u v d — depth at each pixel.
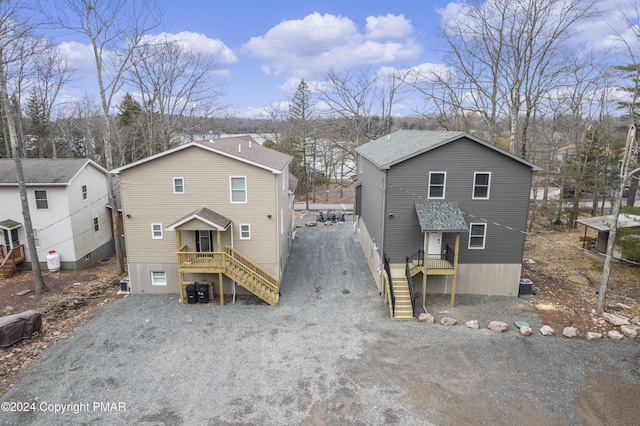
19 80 32.00
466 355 13.12
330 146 48.53
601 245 24.03
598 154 31.75
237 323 15.55
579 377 11.87
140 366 12.51
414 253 17.98
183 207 18.06
